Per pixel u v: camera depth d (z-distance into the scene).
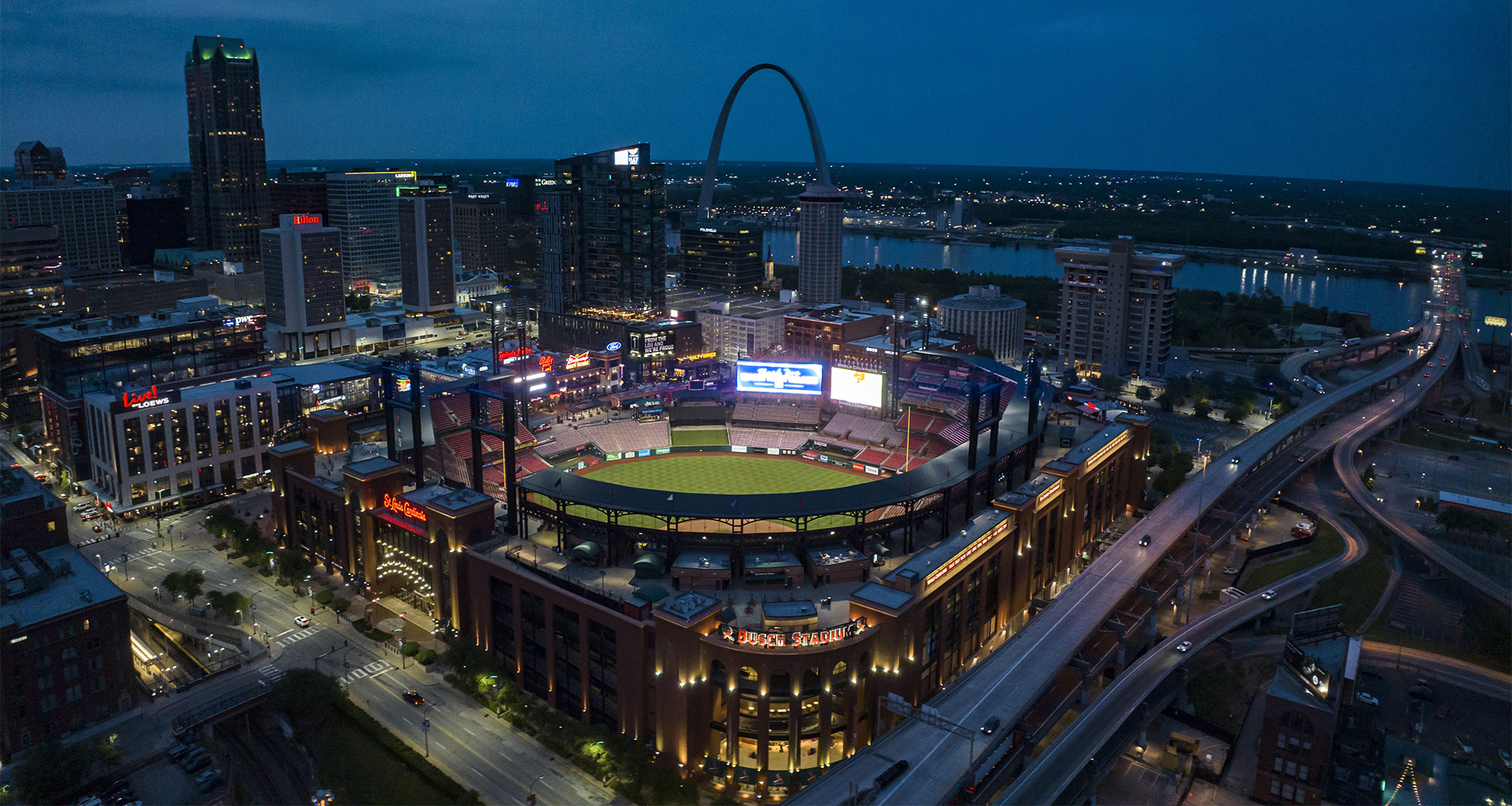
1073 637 128.62
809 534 135.75
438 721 125.75
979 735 106.19
